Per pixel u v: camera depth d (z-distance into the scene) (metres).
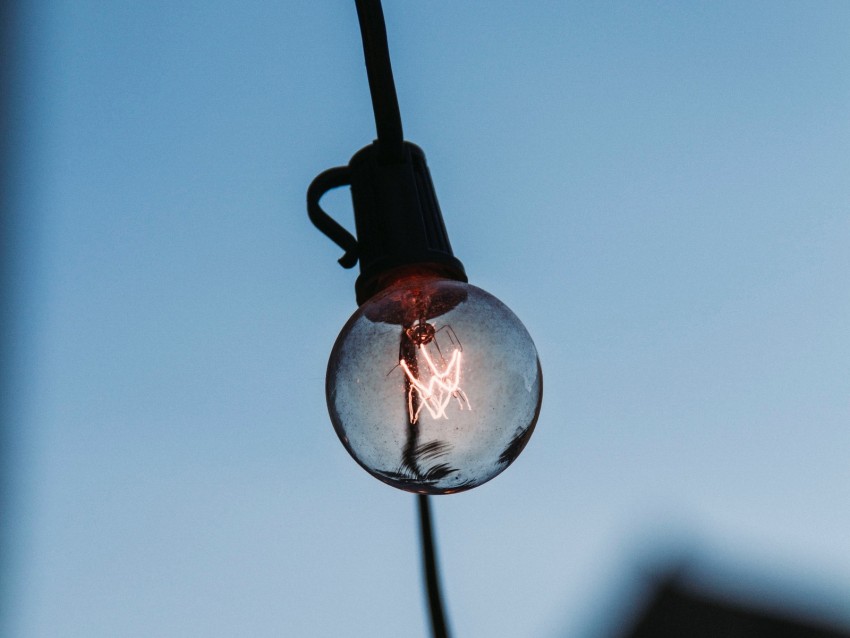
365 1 0.31
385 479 0.31
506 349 0.30
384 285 0.31
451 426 0.30
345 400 0.30
